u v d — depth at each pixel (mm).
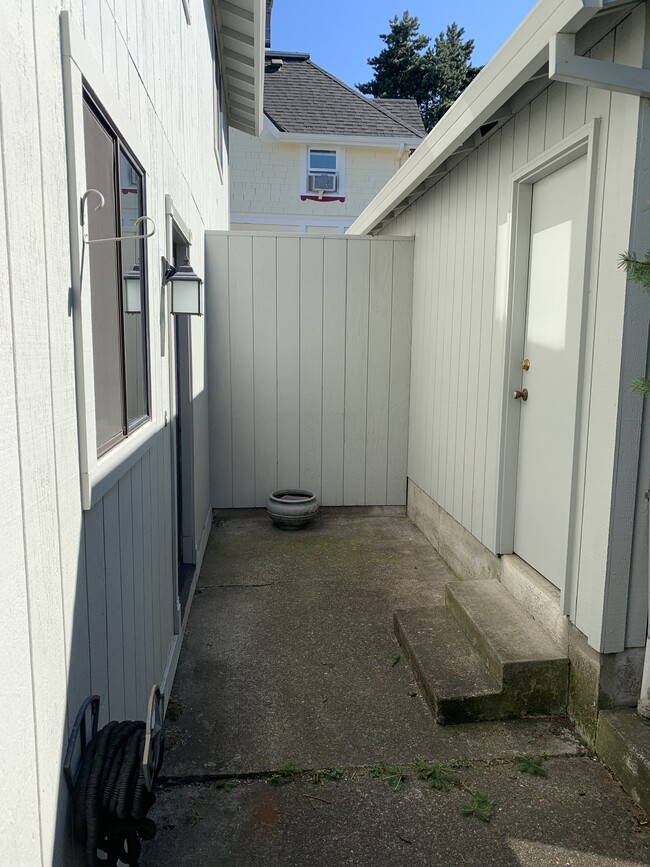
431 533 4887
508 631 2801
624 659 2328
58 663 1199
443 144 3541
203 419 4855
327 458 5637
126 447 1808
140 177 2189
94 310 1548
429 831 1959
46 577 1134
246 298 5363
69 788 1249
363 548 4816
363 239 5379
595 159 2322
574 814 2029
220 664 3047
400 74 27438
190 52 3699
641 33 2041
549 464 2930
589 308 2379
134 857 1456
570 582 2516
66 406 1267
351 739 2438
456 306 4176
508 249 3236
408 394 5605
